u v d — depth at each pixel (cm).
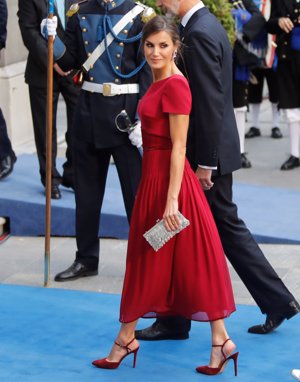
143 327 1153
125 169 1276
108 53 1239
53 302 1235
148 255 990
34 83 1541
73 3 1390
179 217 962
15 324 1161
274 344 1107
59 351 1085
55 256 1429
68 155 1565
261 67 1928
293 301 1117
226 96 1080
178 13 1061
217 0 1711
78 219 1316
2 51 1920
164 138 982
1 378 1012
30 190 1577
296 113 1911
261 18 1847
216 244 995
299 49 1872
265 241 1469
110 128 1253
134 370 1034
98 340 1116
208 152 1046
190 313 1000
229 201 1108
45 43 1511
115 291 1290
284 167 1920
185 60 1042
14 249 1467
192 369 1038
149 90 991
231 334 1135
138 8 1245
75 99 1544
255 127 2198
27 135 2014
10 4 1919
